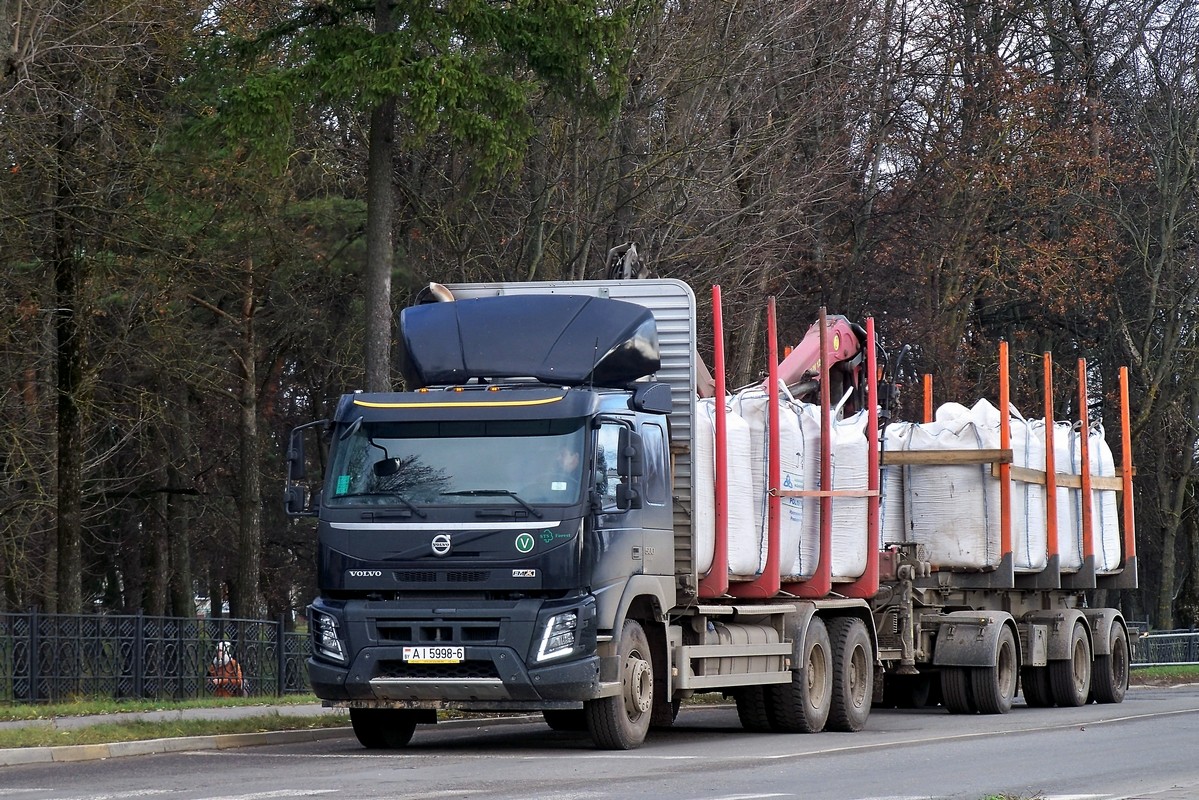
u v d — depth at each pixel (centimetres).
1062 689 9475
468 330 5928
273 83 7750
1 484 10188
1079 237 16200
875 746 5947
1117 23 16675
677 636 6066
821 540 7062
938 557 8725
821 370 7231
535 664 5397
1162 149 16375
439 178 11425
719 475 6297
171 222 9919
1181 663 16888
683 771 4878
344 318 12631
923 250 16575
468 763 5197
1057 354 19000
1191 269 16562
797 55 12475
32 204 9625
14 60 8425
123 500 13075
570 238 11162
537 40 8175
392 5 8250
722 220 11444
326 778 4659
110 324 10869
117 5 9181
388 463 5612
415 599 5522
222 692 9288
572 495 5475
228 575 17400
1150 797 4066
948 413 9244
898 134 16400
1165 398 17388
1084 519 9712
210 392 12100
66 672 8300
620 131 10938
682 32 10812
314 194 11431
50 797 4153
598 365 5781
